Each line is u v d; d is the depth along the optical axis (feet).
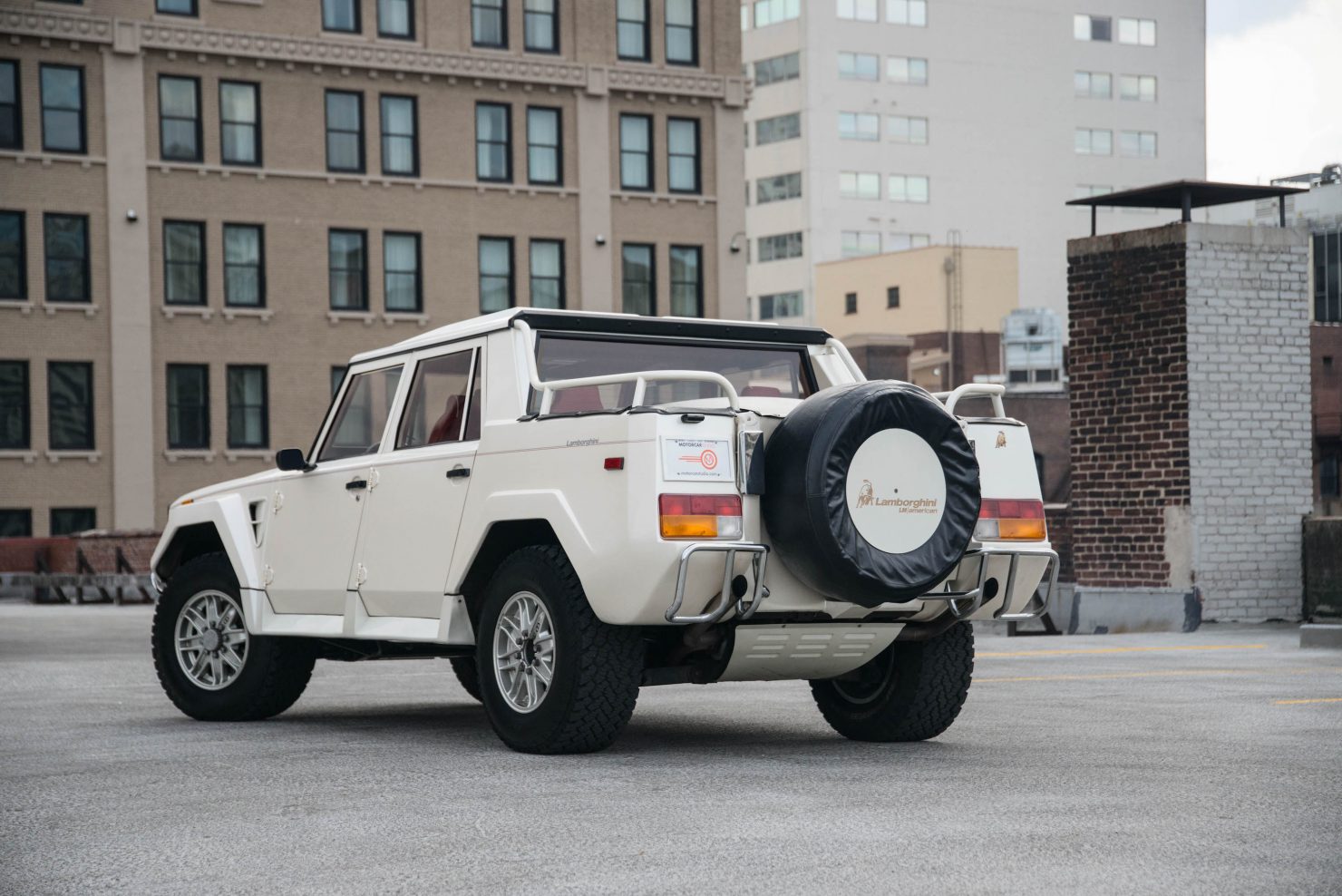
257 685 30.25
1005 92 351.46
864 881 15.72
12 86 126.62
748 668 24.82
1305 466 61.98
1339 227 178.29
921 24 343.87
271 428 132.98
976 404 168.25
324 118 134.51
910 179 342.44
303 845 17.88
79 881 16.29
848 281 313.73
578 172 141.90
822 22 335.47
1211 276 60.49
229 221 131.95
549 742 24.31
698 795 20.74
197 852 17.57
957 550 24.14
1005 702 32.27
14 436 127.03
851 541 23.22
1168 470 60.85
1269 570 61.26
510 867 16.60
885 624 24.88
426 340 28.07
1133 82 364.38
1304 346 61.98
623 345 27.20
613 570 23.07
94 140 128.57
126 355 128.98
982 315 296.51
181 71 130.41
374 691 36.94
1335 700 32.27
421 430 27.89
